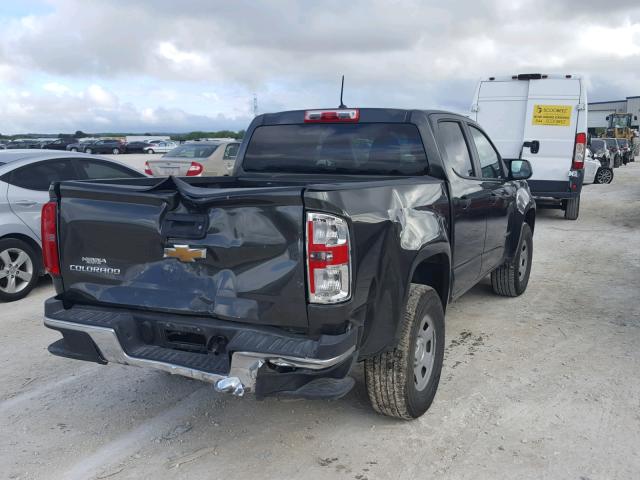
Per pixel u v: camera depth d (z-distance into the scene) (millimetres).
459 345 5195
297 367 2891
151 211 3225
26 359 5004
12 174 6805
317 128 4762
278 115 4949
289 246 2914
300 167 4844
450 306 6379
